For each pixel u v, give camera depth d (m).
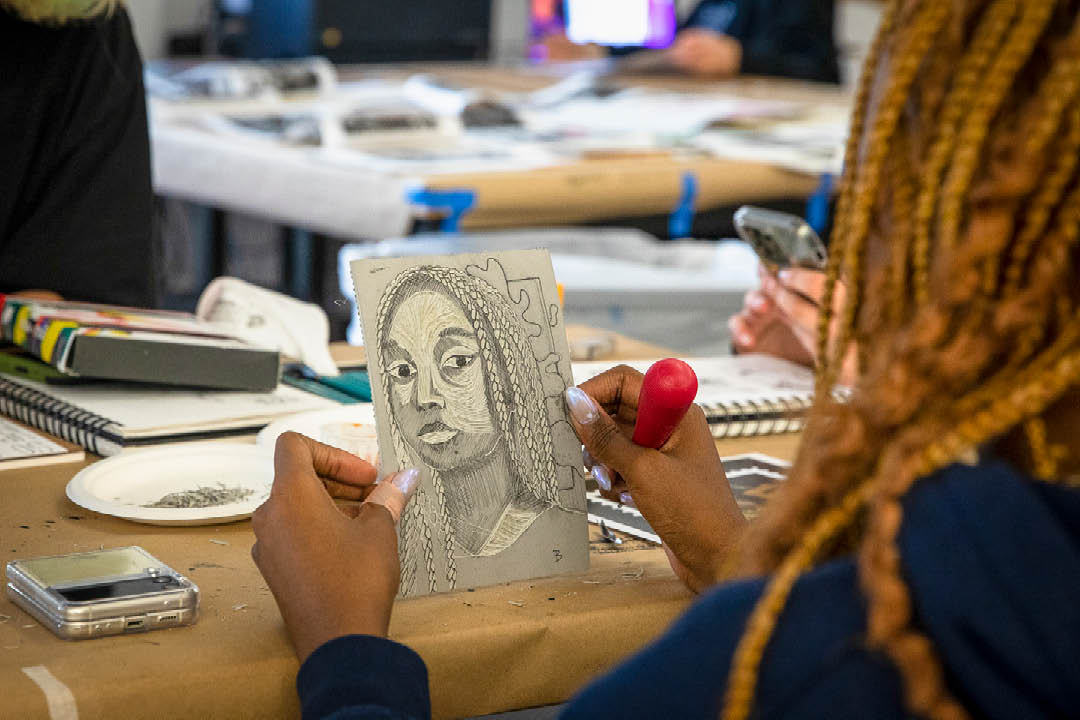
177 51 5.33
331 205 2.45
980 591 0.44
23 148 1.57
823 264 1.43
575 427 0.89
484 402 0.89
